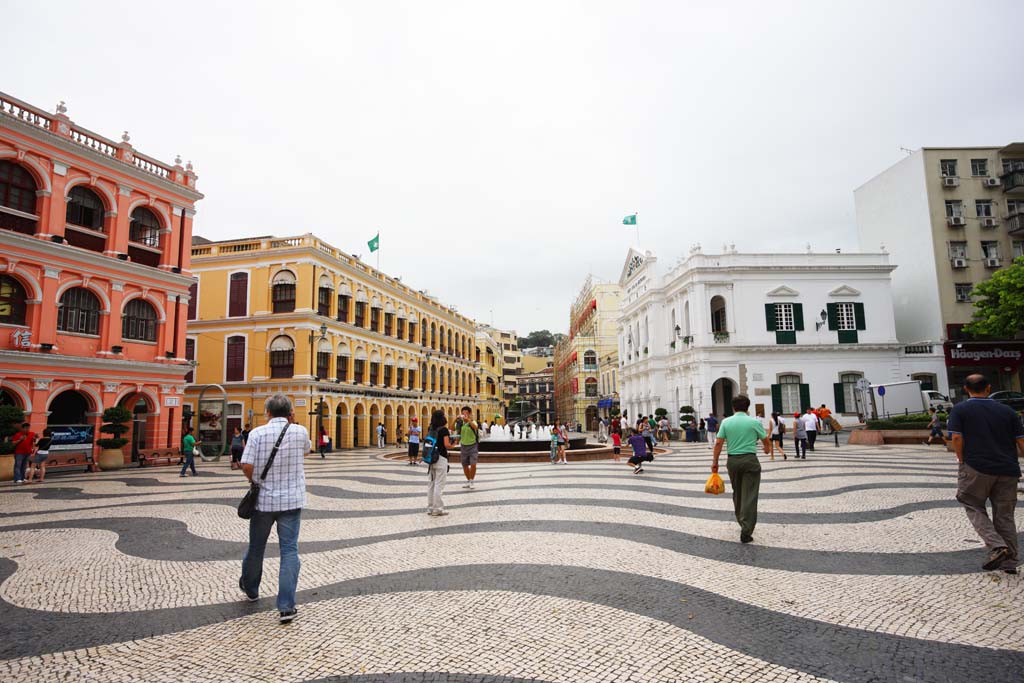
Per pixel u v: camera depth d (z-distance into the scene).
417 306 54.41
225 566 7.30
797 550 7.39
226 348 37.22
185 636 4.96
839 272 36.50
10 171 21.88
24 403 21.53
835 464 17.50
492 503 11.60
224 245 38.72
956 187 38.31
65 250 22.84
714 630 4.87
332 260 38.72
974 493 6.35
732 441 8.05
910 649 4.43
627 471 17.59
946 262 37.53
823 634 4.75
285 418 5.63
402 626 5.07
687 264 37.84
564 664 4.28
